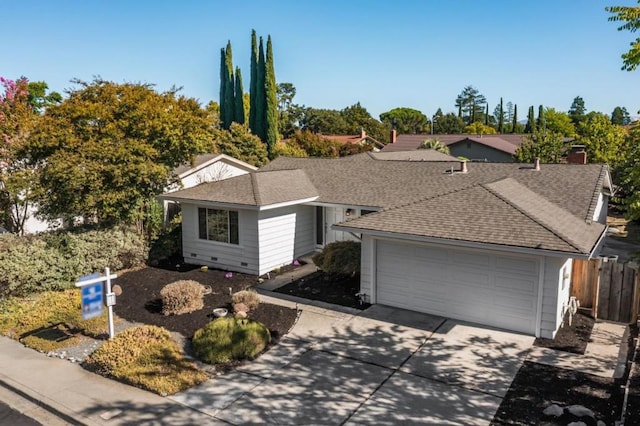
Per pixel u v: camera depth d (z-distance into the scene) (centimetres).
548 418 723
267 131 4594
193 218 1705
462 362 926
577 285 1191
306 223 1778
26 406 823
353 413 757
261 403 790
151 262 1722
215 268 1667
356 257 1384
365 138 6366
